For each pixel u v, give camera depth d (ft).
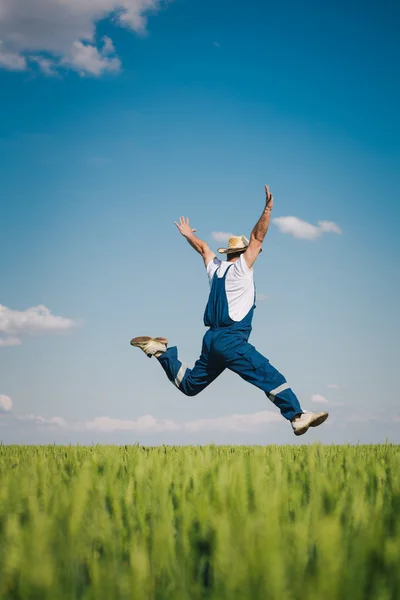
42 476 12.56
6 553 6.39
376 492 10.92
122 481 12.27
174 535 7.78
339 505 8.61
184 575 5.95
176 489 10.21
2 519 8.80
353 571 5.54
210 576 6.55
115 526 8.20
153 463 13.66
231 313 22.36
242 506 8.38
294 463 15.84
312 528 6.74
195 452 18.52
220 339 22.33
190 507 8.52
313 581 5.13
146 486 10.75
